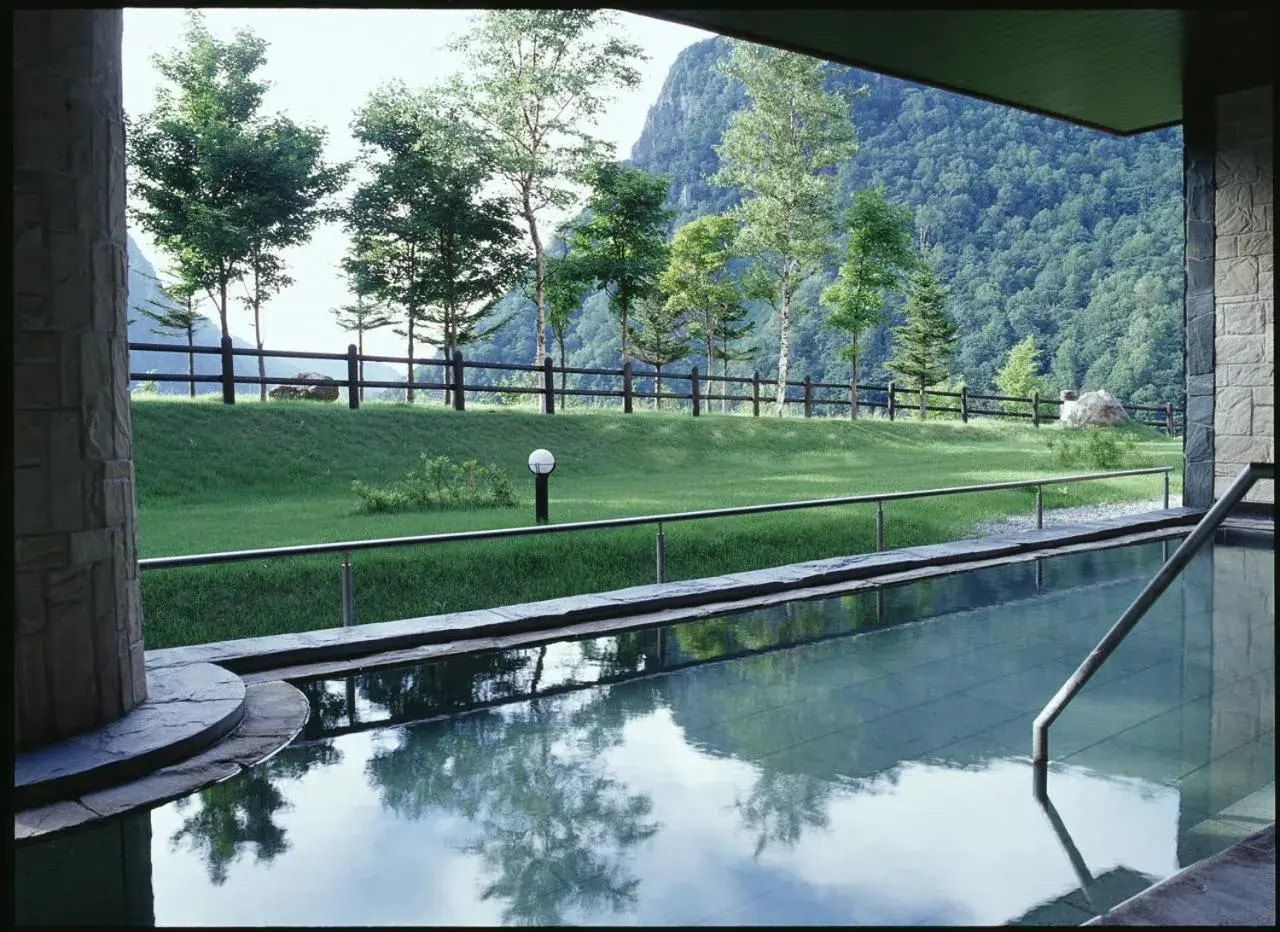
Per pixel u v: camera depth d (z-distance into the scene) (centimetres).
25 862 311
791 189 3284
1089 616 673
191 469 1346
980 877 292
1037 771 386
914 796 359
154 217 2908
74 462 411
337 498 1343
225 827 338
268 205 2870
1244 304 1119
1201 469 1173
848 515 1214
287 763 402
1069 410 3105
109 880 297
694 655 573
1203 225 1145
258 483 1366
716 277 4528
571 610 638
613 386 7238
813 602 724
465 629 597
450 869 302
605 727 445
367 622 733
